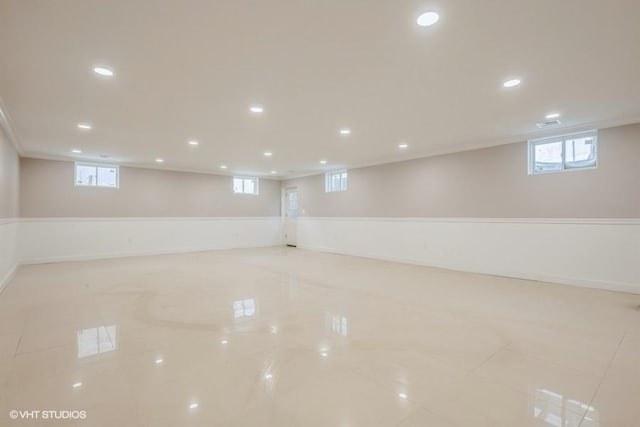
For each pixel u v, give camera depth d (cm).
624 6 201
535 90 340
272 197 1090
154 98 357
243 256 820
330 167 868
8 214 520
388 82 318
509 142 559
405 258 722
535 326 314
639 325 317
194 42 242
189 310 360
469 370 228
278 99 362
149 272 588
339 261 740
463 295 430
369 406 185
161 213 865
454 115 423
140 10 202
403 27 224
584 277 480
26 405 185
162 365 233
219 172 959
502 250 568
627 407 185
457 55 265
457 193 633
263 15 209
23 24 215
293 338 282
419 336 289
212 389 202
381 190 778
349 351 257
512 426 168
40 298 408
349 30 228
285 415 177
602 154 467
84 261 723
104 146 603
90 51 254
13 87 322
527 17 213
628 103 380
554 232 510
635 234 441
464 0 195
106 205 780
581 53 262
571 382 212
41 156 688
